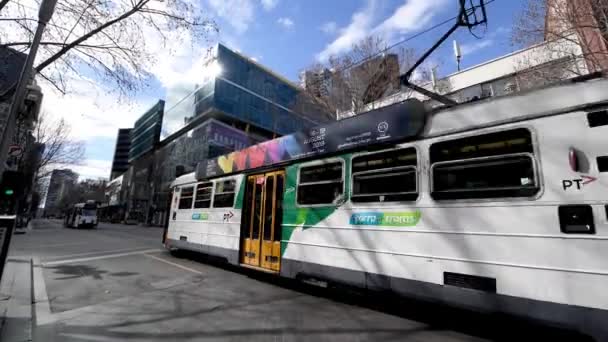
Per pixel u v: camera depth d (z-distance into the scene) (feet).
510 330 14.07
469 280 12.75
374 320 15.28
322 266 18.42
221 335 13.19
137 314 15.70
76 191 268.82
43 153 79.66
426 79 54.34
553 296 10.82
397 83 53.67
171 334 13.21
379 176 16.71
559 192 11.24
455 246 13.35
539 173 11.76
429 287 13.83
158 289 20.63
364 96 57.26
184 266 29.25
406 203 15.28
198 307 16.93
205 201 31.42
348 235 17.46
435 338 13.17
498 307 11.91
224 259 27.37
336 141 19.17
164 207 148.36
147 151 194.08
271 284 22.52
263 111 147.95
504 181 12.60
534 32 30.91
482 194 13.01
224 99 136.87
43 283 21.76
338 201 18.40
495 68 47.96
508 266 11.91
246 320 15.05
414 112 15.64
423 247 14.32
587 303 10.17
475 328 14.34
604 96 10.95
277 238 22.12
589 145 10.98
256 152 25.70
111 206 232.94
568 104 11.60
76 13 25.08
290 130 131.54
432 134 14.96
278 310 16.66
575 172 11.03
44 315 15.38
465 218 13.29
